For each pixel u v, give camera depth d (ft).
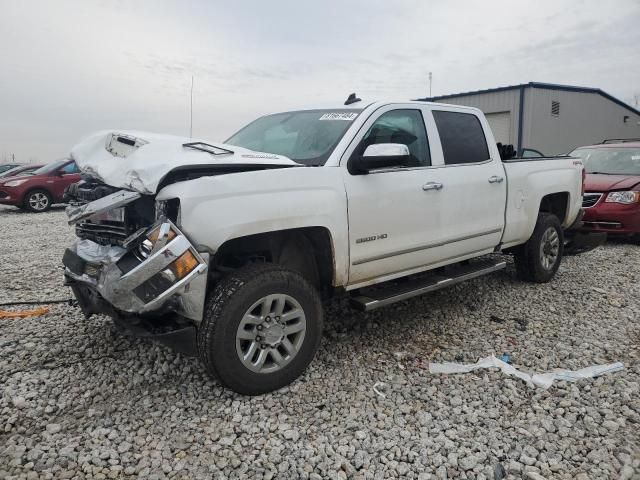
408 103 13.69
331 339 13.37
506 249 18.21
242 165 10.08
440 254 13.97
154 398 10.25
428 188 13.19
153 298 8.92
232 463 8.25
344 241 11.39
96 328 13.73
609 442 8.79
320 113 13.52
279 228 10.16
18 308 15.47
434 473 8.08
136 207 9.93
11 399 10.07
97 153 11.23
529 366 11.78
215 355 9.57
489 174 15.30
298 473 8.05
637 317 15.01
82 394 10.37
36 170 50.98
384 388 10.68
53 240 29.45
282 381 10.48
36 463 8.16
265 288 9.97
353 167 11.73
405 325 14.40
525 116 64.95
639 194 25.13
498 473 8.05
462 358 12.21
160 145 10.20
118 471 8.04
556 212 19.80
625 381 10.91
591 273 20.15
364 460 8.37
